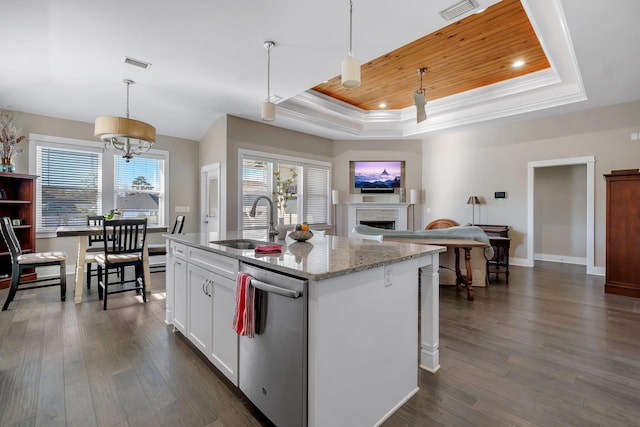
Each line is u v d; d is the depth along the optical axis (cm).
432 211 707
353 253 182
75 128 495
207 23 271
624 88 417
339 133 670
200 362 216
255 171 582
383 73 468
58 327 276
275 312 148
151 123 546
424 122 652
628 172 377
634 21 266
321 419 132
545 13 289
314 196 691
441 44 382
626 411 164
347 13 257
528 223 573
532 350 235
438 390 185
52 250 474
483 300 363
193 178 625
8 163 409
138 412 164
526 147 573
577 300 362
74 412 163
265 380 154
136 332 266
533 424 155
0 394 177
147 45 309
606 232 393
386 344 166
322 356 132
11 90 407
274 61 342
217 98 460
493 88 517
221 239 256
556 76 452
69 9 249
